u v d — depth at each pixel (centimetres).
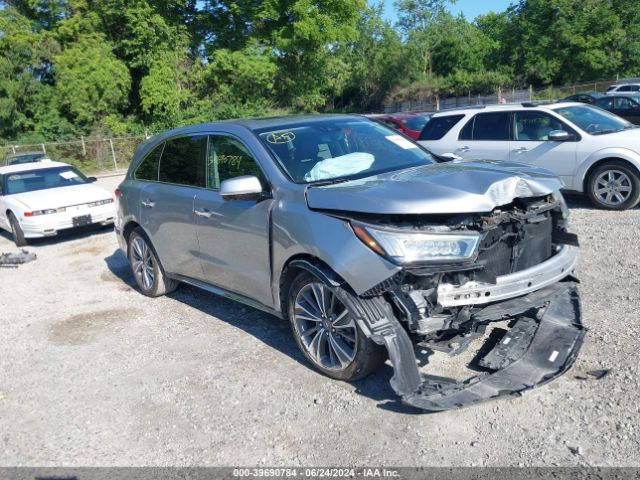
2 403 435
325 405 381
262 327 530
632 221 780
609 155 845
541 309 418
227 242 487
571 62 5034
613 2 5006
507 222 379
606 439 317
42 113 3519
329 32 3972
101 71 3503
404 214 355
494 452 317
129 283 734
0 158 2806
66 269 851
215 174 514
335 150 477
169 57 3728
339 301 396
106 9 3609
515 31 5534
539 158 913
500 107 970
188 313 590
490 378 358
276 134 484
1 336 580
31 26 3791
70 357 509
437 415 357
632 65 4947
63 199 1040
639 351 404
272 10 3962
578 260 632
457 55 6444
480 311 369
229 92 3944
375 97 6456
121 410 406
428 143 1044
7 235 1210
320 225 390
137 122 3816
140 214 619
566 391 367
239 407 392
